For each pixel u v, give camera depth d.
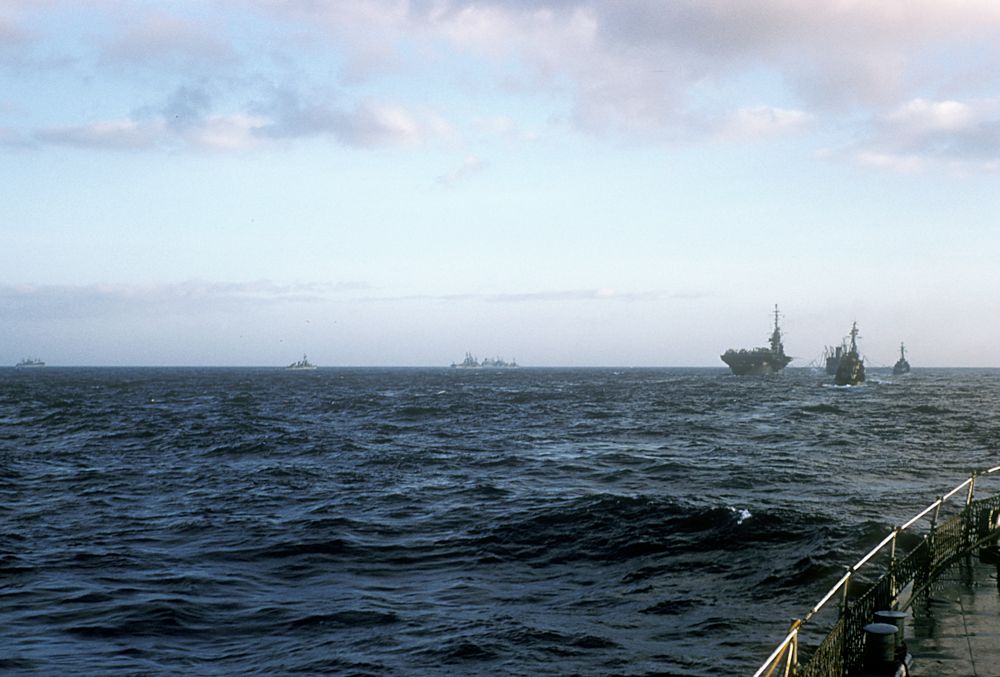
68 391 160.75
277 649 16.55
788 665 8.80
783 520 27.75
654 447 59.06
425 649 16.44
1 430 73.00
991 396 151.12
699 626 17.70
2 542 26.02
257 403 121.88
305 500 35.12
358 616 18.53
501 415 96.19
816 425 80.94
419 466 47.41
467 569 23.05
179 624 18.02
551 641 16.83
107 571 22.64
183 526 29.17
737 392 162.50
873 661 10.74
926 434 70.88
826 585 20.47
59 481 41.16
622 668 15.37
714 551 24.33
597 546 25.27
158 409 104.62
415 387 197.12
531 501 33.94
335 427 77.94
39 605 19.33
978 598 14.05
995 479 41.78
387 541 26.59
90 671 15.27
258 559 24.25
